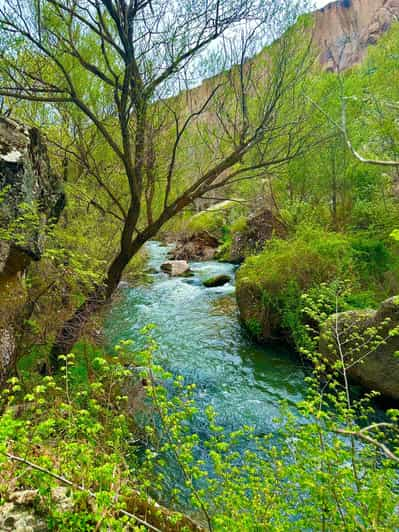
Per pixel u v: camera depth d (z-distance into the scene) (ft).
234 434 7.75
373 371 17.21
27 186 12.40
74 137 19.34
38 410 6.73
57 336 16.20
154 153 17.60
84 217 20.44
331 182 36.70
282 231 41.22
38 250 12.83
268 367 22.35
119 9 13.38
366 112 25.85
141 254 37.42
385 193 34.06
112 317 27.78
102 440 9.03
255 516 6.55
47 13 13.76
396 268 25.38
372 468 7.10
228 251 59.26
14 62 14.70
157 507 7.79
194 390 19.62
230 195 28.76
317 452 6.80
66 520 5.59
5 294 12.01
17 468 6.25
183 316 31.42
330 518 6.56
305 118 17.63
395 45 27.66
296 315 22.85
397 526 6.04
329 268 24.12
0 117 12.80
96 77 17.78
